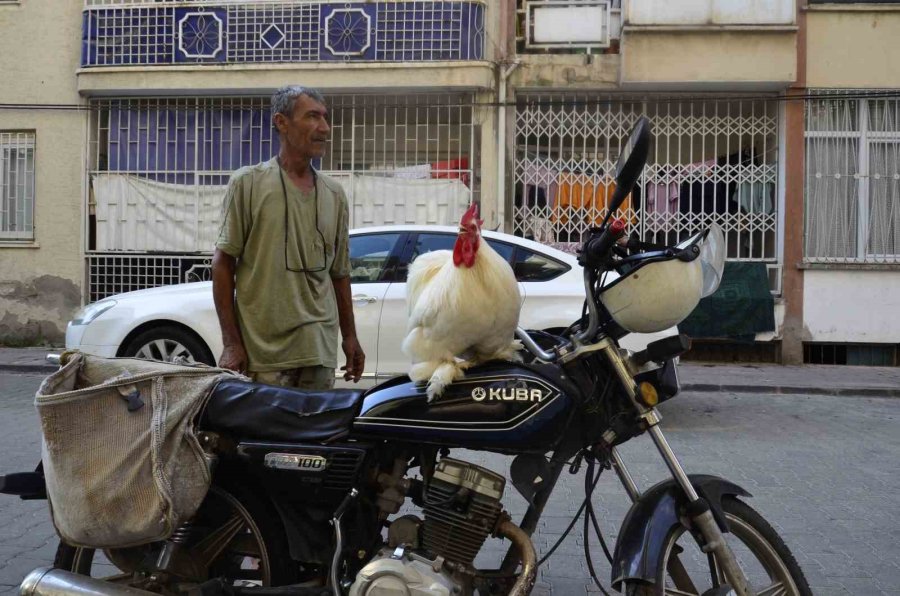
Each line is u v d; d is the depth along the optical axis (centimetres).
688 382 901
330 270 339
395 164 1112
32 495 267
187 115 1130
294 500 258
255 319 313
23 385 860
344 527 256
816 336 1048
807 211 1055
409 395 247
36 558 374
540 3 1079
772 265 1060
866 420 738
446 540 244
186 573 265
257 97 1123
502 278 233
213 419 255
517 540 246
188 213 1128
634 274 243
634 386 248
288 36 1085
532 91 1088
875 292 1042
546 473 250
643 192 1066
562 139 1079
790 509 468
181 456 245
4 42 1140
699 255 248
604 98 1081
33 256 1145
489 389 242
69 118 1136
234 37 1094
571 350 252
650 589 236
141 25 1105
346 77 1071
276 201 310
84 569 272
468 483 244
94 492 239
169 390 251
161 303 676
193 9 1094
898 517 455
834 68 1045
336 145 1121
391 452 256
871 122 1052
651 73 1028
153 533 240
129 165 1139
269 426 253
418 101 1100
